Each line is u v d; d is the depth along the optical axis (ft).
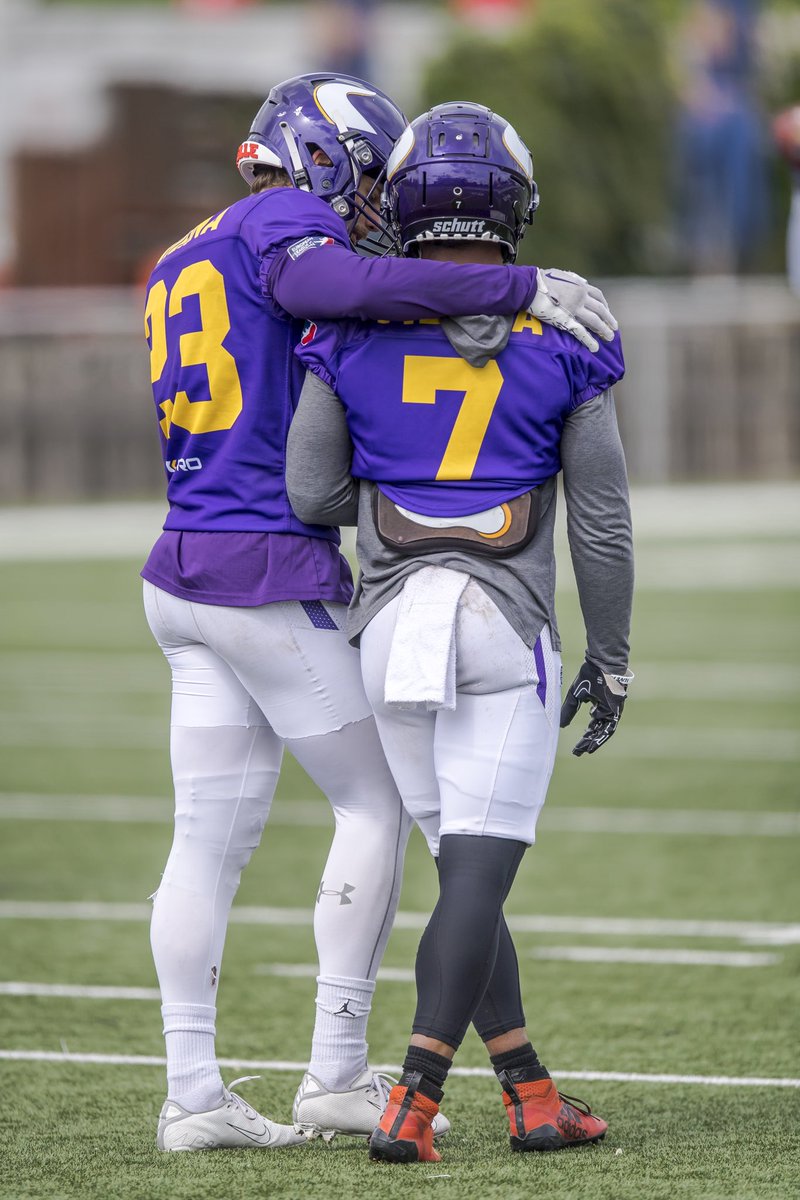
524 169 42.57
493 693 41.57
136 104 411.34
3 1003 63.62
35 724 137.08
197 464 44.52
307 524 44.14
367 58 422.82
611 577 42.01
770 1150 44.06
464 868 41.57
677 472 347.15
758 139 425.28
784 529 281.13
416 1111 42.29
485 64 419.74
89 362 341.00
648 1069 54.19
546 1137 43.70
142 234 413.39
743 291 385.50
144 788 112.06
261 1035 59.47
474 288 40.57
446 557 41.29
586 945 72.84
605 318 41.52
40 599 217.56
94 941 74.08
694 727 132.98
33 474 340.59
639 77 422.00
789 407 348.38
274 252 42.83
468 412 41.32
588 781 113.19
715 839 95.25
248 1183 40.88
